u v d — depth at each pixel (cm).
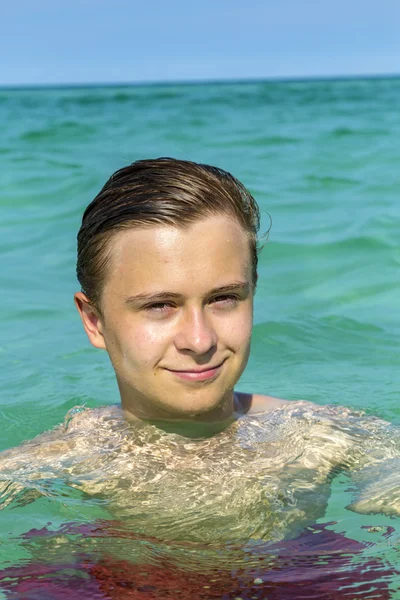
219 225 247
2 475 279
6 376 424
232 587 217
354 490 268
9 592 218
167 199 246
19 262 678
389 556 231
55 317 533
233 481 265
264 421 301
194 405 254
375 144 1515
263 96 4478
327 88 6191
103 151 1491
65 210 890
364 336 482
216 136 1775
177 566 228
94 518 253
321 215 833
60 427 313
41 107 3559
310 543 239
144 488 265
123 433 289
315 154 1382
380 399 377
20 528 249
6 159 1354
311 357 446
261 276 610
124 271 250
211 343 247
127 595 215
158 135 1820
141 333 251
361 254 659
